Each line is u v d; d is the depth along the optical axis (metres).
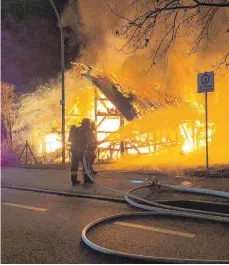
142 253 4.84
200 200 7.43
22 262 4.57
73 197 8.41
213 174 9.82
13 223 6.31
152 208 7.01
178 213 6.60
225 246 5.09
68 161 15.97
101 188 8.98
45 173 11.62
